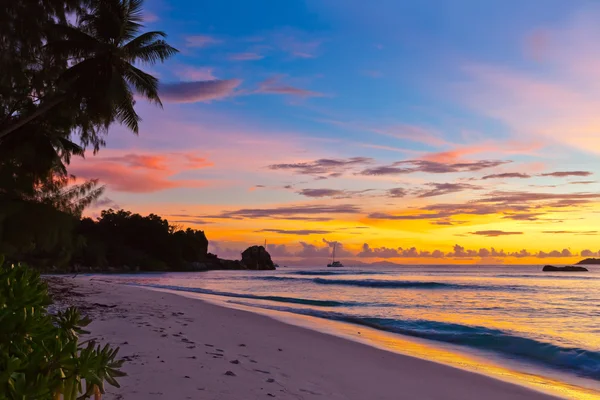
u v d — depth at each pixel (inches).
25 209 745.0
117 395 179.8
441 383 271.4
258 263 6151.6
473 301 928.3
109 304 577.0
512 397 252.1
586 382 304.0
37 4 664.4
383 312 705.0
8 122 698.8
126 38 707.4
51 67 717.3
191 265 4761.3
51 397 65.3
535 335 487.5
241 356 290.7
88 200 855.1
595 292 1195.3
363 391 236.2
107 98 660.1
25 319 64.6
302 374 258.2
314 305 821.9
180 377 215.6
